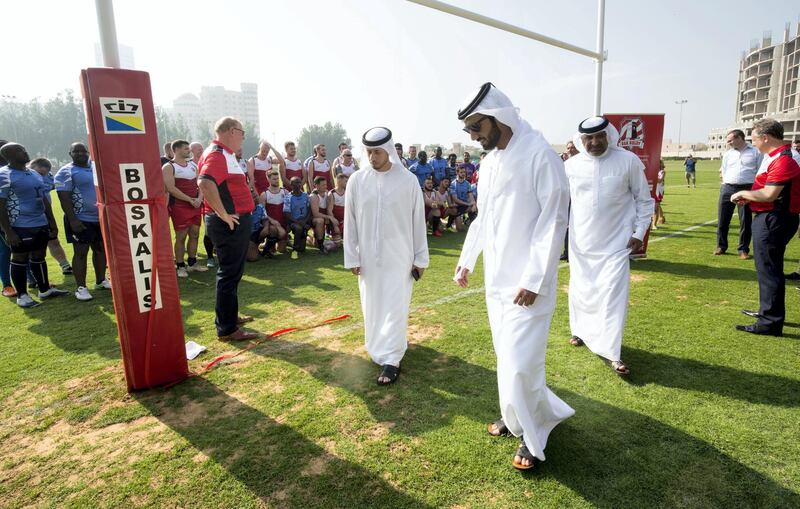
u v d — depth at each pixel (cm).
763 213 444
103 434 302
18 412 330
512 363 252
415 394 347
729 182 805
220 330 453
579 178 408
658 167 786
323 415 320
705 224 1224
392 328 379
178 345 366
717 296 582
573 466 263
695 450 276
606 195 394
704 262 777
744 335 453
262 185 977
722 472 257
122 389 361
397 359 381
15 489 253
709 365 388
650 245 939
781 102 8575
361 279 395
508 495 242
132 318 346
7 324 512
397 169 381
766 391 344
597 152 392
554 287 255
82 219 599
